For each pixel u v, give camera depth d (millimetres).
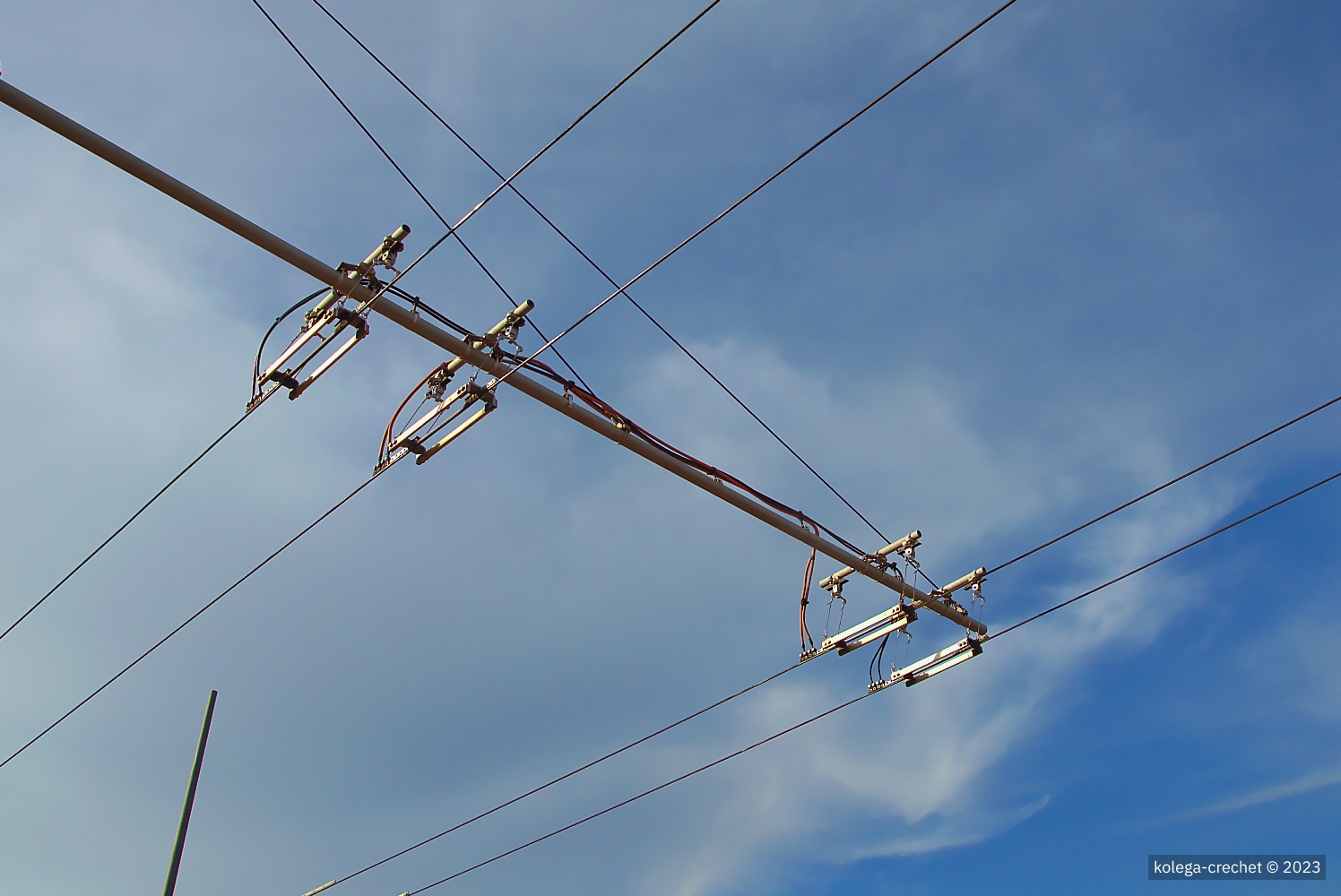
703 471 11594
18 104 7984
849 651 13562
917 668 13430
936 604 13117
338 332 10219
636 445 11148
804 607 13844
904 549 13016
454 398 10633
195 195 8773
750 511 11859
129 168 8469
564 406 10742
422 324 10070
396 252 9812
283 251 9344
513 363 10656
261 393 10641
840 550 12531
